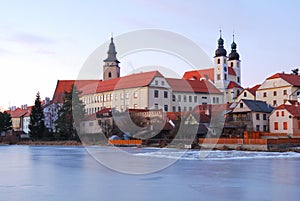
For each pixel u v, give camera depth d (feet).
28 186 58.13
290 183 61.26
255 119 238.68
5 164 99.81
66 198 47.88
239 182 61.98
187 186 57.52
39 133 287.07
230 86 380.17
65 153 151.33
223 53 417.49
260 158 120.37
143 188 55.88
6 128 352.49
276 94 324.60
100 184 60.13
